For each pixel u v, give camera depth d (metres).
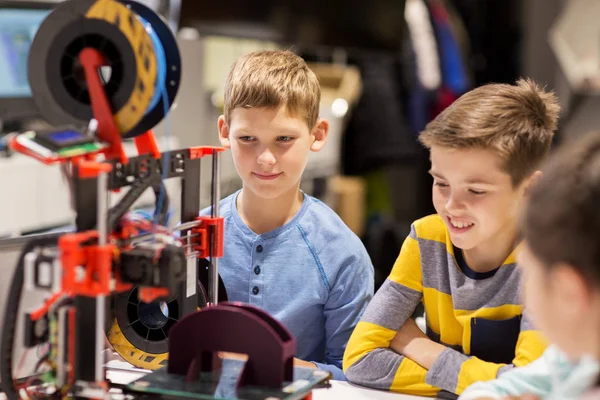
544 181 0.79
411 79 4.19
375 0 3.93
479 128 1.20
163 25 1.16
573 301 0.76
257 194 1.52
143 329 1.29
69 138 1.02
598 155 0.77
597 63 4.34
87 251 0.99
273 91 1.45
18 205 2.63
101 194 0.99
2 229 2.56
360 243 1.62
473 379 1.25
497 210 1.23
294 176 1.51
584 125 4.39
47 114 1.12
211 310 1.08
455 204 1.23
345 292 1.57
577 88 4.39
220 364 1.13
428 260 1.38
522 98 1.26
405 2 4.06
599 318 0.75
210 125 3.40
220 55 3.58
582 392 0.92
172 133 3.14
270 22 3.52
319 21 3.75
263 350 1.06
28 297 1.18
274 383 1.05
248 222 1.60
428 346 1.35
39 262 0.98
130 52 1.08
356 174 4.22
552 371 1.10
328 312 1.58
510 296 1.29
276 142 1.48
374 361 1.34
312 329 1.58
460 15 4.58
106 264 0.99
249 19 3.43
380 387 1.34
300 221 1.59
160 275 1.02
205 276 1.31
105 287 1.00
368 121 4.12
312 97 1.53
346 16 3.84
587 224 0.74
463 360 1.28
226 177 3.18
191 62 3.20
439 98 4.22
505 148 1.20
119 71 1.10
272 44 3.92
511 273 1.29
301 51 3.99
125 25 1.08
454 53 4.28
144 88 1.09
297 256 1.57
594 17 4.34
